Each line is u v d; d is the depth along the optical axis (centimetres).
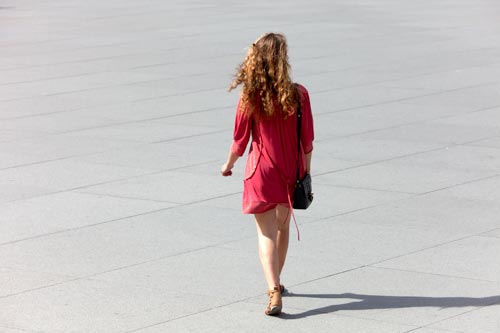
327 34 4616
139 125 2556
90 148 2288
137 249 1531
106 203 1811
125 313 1254
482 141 2302
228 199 1831
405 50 4006
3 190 1914
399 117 2605
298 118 1244
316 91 3034
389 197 1819
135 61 3797
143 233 1617
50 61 3825
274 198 1242
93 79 3362
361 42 4294
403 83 3173
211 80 3300
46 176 2025
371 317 1226
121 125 2559
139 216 1720
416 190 1869
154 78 3362
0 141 2380
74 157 2197
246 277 1393
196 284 1364
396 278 1375
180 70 3544
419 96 2930
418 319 1215
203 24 5216
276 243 1261
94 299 1309
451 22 5156
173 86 3189
